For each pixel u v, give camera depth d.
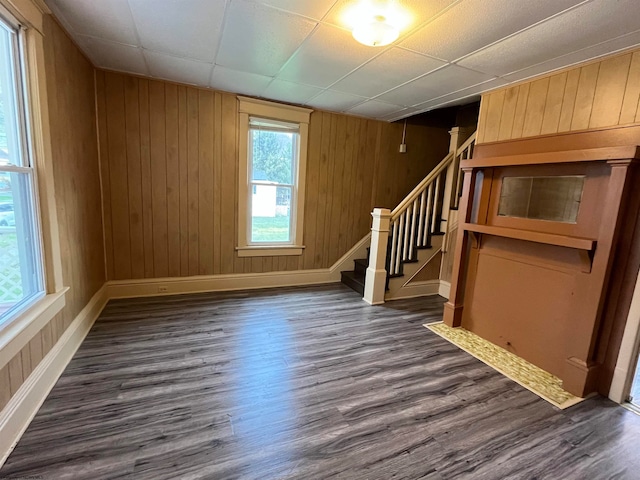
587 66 2.27
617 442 1.78
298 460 1.55
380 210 3.70
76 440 1.59
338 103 3.85
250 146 3.95
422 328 3.23
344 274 4.64
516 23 1.90
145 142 3.41
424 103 3.66
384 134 4.66
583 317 2.20
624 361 2.10
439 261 4.35
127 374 2.17
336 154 4.39
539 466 1.60
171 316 3.18
